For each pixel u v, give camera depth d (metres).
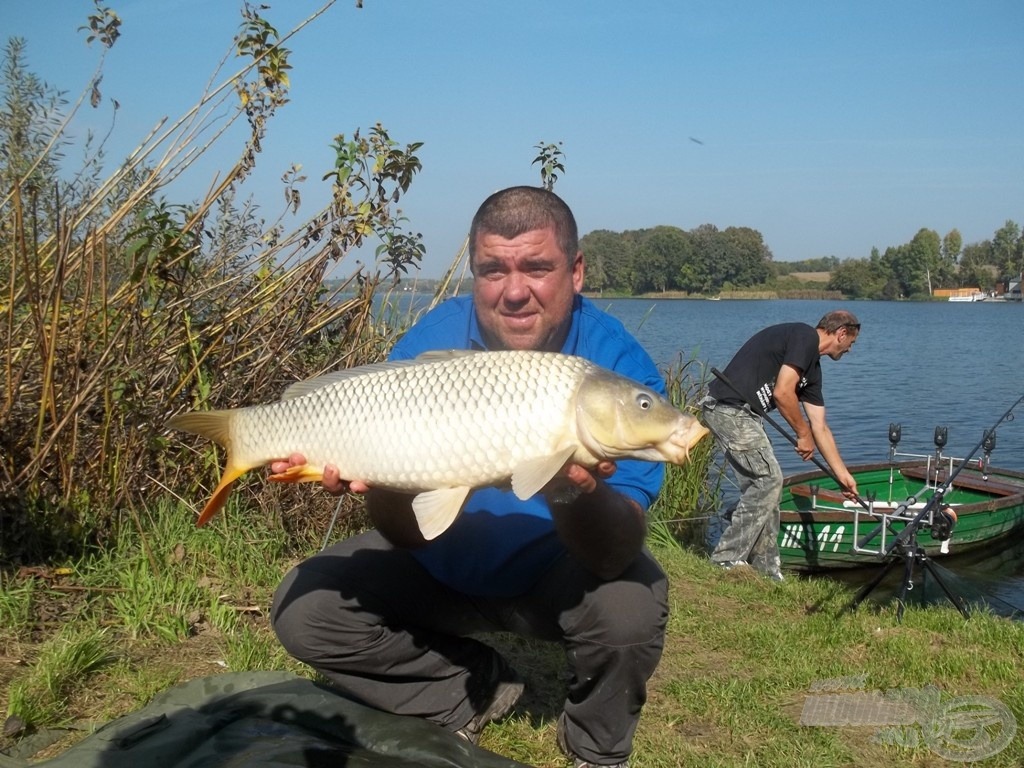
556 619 2.89
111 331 4.85
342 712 3.10
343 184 5.42
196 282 5.16
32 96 6.13
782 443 14.56
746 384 6.55
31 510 4.39
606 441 2.36
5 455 4.44
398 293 5.93
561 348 3.01
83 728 3.12
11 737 3.01
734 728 3.54
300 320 5.37
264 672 3.38
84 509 4.60
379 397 2.50
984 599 6.91
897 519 6.59
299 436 2.59
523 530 2.89
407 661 3.08
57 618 3.88
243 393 5.21
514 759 3.18
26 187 5.44
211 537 4.75
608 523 2.56
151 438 4.77
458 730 3.18
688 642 4.52
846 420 17.86
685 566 6.05
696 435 2.37
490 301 2.87
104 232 4.72
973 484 9.33
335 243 5.39
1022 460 13.84
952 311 74.38
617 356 3.00
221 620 4.02
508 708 3.32
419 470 2.46
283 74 5.32
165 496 4.98
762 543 6.52
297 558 4.99
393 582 2.99
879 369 28.22
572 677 2.96
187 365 5.00
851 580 7.40
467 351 2.60
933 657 4.29
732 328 38.81
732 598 5.38
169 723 2.95
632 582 2.80
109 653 3.64
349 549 3.04
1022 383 24.25
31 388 4.66
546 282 2.83
